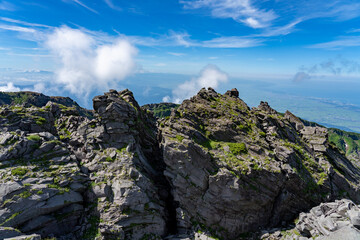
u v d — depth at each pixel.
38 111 39.09
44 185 28.08
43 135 34.12
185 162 35.00
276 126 50.31
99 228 29.06
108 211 30.28
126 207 30.59
